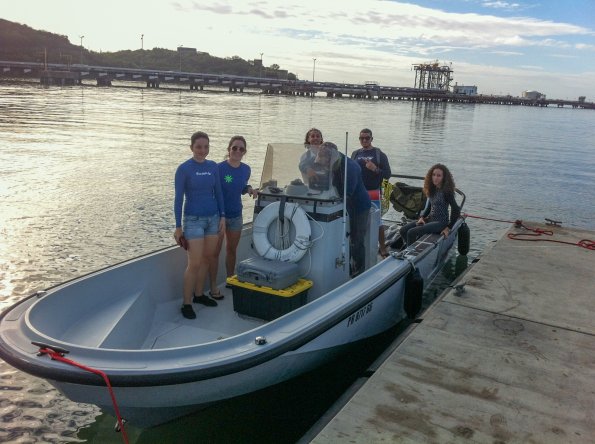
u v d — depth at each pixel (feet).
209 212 14.79
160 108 138.82
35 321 11.23
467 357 13.58
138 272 14.47
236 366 10.57
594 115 364.79
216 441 12.62
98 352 10.25
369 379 12.33
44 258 23.71
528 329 15.48
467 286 19.15
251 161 54.08
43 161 48.75
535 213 39.86
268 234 15.35
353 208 16.70
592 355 13.94
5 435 12.37
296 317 12.63
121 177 42.70
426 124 141.90
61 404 13.74
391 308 17.01
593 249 24.71
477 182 52.11
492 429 10.55
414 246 20.21
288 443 12.56
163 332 14.14
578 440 10.29
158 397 10.57
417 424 10.62
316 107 196.65
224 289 17.10
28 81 277.64
